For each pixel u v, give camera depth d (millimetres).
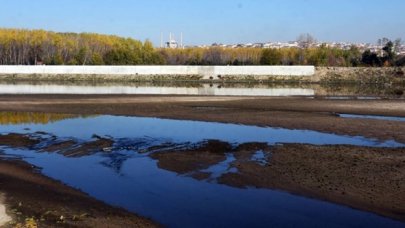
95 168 20000
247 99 48562
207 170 19312
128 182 17672
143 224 13148
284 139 26609
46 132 29141
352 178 17641
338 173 18344
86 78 88875
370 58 102188
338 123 32125
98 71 89750
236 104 43969
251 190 16484
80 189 16734
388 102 45750
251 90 65812
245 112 38281
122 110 39844
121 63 104688
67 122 33406
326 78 84688
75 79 88688
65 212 13961
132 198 15664
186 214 14109
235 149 23750
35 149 24312
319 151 22516
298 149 23109
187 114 37250
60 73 89750
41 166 20469
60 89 65000
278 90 66000
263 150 23219
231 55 119250
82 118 35500
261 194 16031
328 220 13664
